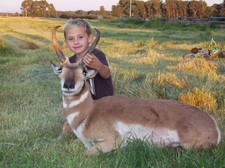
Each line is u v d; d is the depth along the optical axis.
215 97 3.06
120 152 1.82
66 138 2.20
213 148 1.85
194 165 1.67
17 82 4.06
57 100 3.26
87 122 1.93
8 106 3.06
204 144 1.83
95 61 2.09
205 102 2.89
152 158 1.78
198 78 3.97
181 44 8.93
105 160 1.81
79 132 1.96
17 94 3.45
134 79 4.00
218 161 1.72
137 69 4.87
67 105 1.97
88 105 1.95
